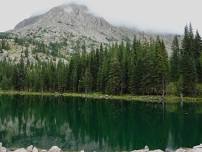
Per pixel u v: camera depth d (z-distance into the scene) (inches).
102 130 2277.3
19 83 7263.8
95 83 5797.2
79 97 5413.4
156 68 4613.7
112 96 5083.7
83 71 6063.0
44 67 7121.1
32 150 1330.0
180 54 4879.4
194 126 2336.4
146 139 1939.0
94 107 3759.8
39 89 6850.4
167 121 2578.7
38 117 2952.8
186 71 4495.6
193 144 1774.1
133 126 2401.6
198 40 4963.1
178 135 2033.7
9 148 1563.7
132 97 4771.2
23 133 2153.1
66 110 3496.6
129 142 1861.5
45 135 2087.8
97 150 1648.6
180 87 4441.4
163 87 4559.5
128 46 5713.6
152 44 5022.1
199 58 4781.0
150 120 2652.6
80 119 2810.0
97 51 6082.7
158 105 3863.2
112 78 5152.6
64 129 2327.8
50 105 4082.2
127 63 5231.3
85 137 2034.9
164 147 1708.9
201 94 4510.3
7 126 2440.9
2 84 7367.1
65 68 6446.9
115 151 1621.6
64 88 6333.7
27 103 4409.5
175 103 4079.7
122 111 3319.4
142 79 4763.8
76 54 6412.4
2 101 4776.1
